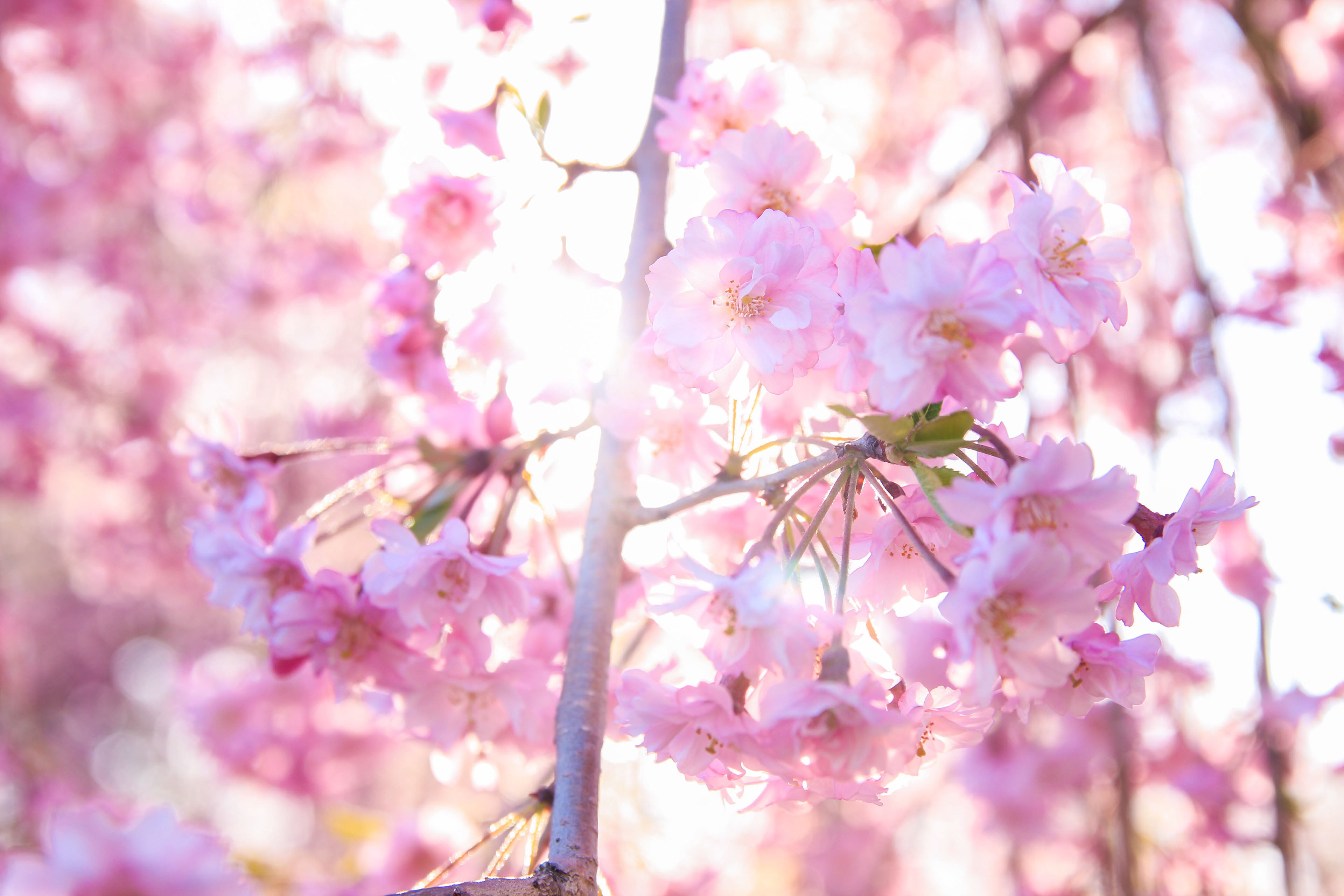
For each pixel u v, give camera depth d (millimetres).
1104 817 3826
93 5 6293
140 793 9289
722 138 1534
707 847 4324
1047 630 1079
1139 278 4844
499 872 1479
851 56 5578
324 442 2039
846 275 1252
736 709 1223
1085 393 4547
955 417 1204
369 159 5500
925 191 5074
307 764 4512
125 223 6617
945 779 4926
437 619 1603
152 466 6121
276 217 5484
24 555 8570
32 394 5906
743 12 5039
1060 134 5469
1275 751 3498
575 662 1422
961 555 1118
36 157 6359
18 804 4898
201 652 8672
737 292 1330
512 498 1792
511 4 2133
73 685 9375
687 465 1626
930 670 1125
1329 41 4645
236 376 7609
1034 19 5277
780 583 1185
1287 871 3400
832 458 1279
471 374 1951
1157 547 1310
